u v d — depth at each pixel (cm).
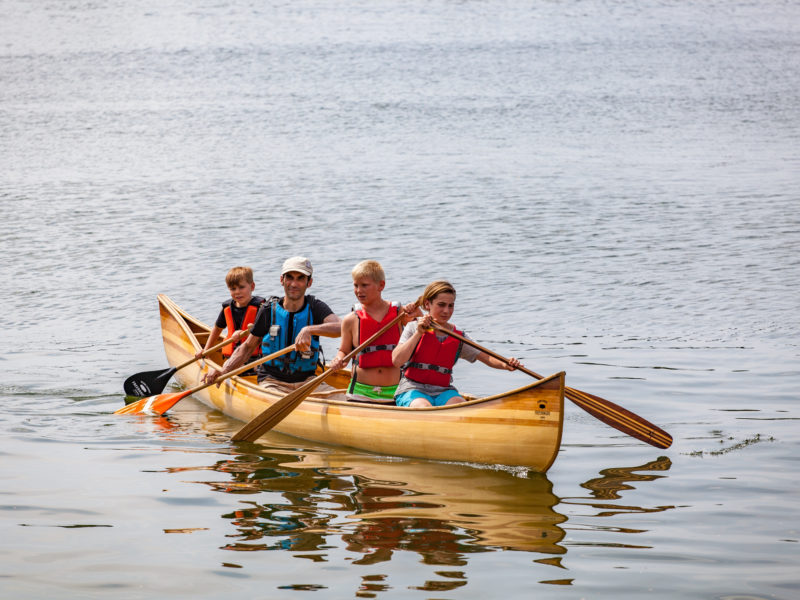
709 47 18025
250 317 3008
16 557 1667
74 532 1792
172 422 2772
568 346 3562
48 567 1622
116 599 1496
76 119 11631
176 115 11950
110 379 3244
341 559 1661
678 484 2106
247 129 10994
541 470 2189
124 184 7869
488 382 3114
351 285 4638
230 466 2286
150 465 2278
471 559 1666
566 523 1856
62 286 4750
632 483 2119
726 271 4788
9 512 1903
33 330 3959
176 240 5809
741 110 12006
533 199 7031
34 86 14450
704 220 6144
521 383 3091
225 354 3070
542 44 18400
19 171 8538
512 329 3831
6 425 2644
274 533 1794
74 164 8912
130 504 1962
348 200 7094
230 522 1855
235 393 2859
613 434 2564
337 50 17762
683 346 3525
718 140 10000
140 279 4872
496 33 19888
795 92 13300
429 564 1641
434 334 2441
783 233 5672
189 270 5050
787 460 2267
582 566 1633
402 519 1877
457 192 7356
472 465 2289
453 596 1509
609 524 1850
